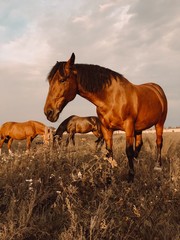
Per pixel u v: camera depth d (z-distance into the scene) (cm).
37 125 1489
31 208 296
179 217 322
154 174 502
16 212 305
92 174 420
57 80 439
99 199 372
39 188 396
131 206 341
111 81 477
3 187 375
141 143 644
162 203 350
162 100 633
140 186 434
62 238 256
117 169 511
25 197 344
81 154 577
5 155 548
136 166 538
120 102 477
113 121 487
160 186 417
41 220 296
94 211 319
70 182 411
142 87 586
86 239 266
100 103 479
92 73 465
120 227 281
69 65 436
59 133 1647
